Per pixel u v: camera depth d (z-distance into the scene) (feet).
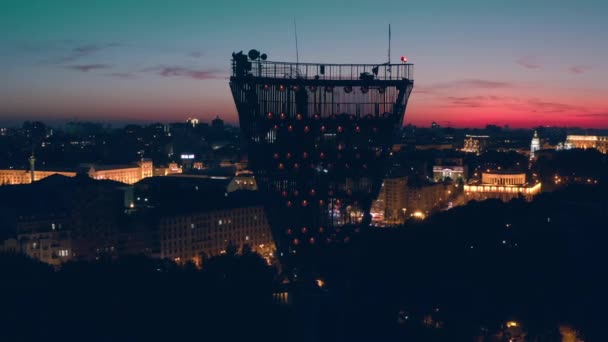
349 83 598.75
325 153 606.96
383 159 608.19
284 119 599.98
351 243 623.36
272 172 612.29
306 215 618.44
